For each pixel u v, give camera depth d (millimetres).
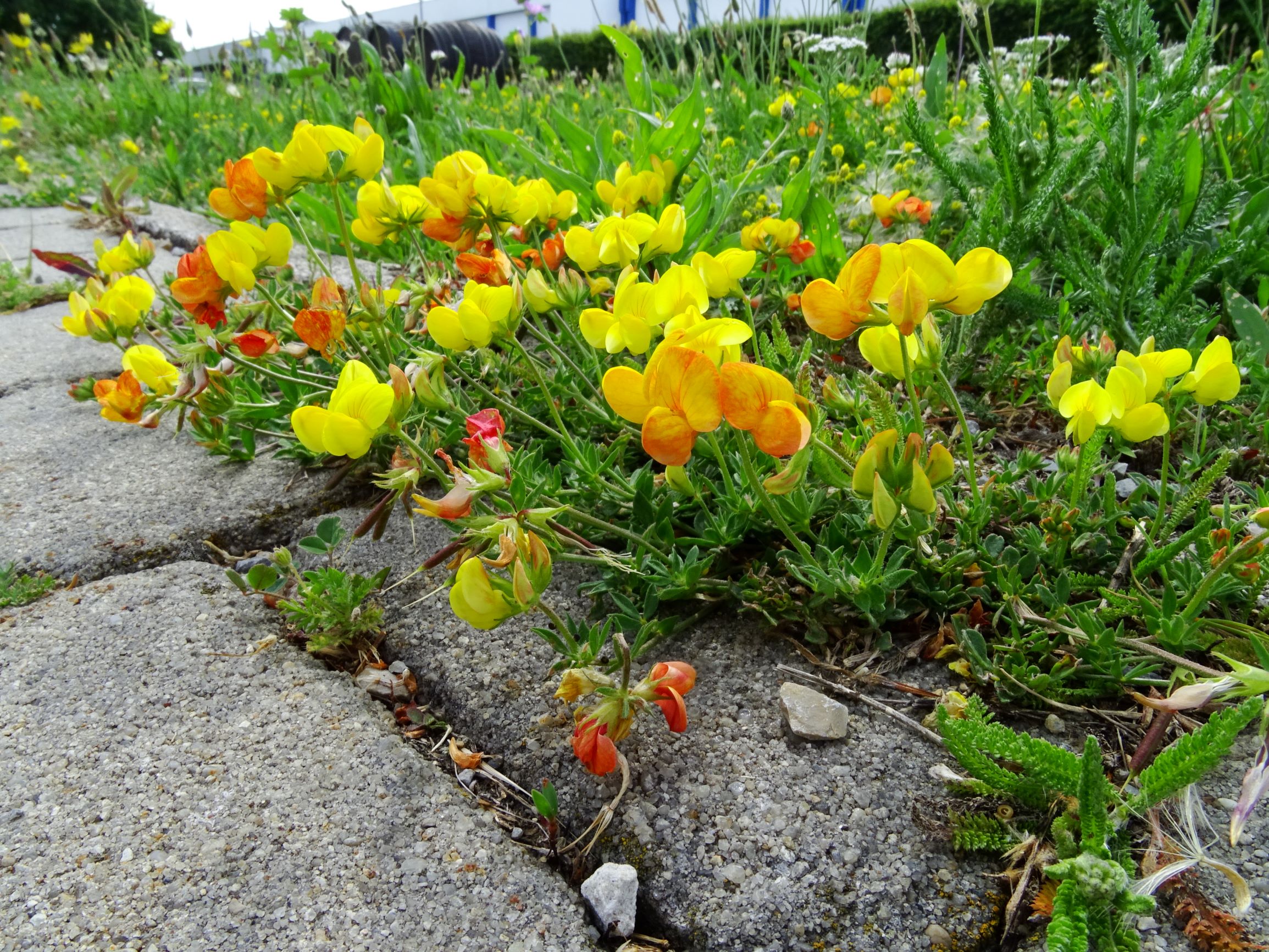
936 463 141
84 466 244
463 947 115
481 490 139
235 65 833
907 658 161
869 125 451
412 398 146
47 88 957
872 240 343
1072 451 175
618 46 367
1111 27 236
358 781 141
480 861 128
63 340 343
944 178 292
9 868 125
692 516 193
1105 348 174
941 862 124
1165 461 159
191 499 225
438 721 160
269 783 140
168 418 272
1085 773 112
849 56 521
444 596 186
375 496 225
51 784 140
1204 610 157
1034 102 318
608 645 167
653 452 118
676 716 131
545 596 184
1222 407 219
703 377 112
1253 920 112
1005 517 185
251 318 214
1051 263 278
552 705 156
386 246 396
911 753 141
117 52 982
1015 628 153
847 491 172
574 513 165
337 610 173
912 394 150
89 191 612
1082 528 172
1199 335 232
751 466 148
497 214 197
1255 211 285
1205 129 347
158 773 142
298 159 192
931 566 165
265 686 162
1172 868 110
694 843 129
